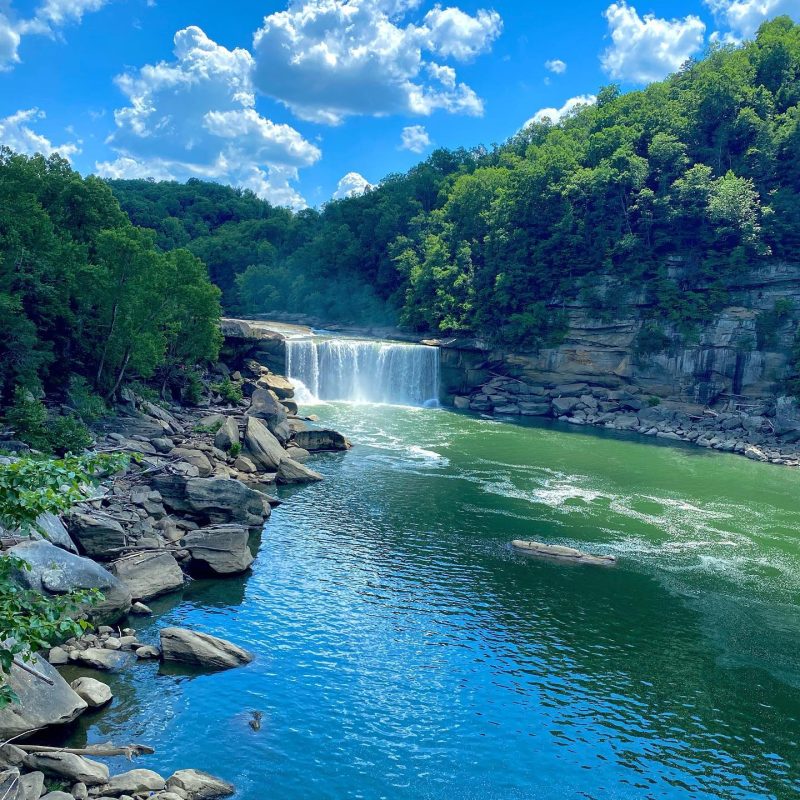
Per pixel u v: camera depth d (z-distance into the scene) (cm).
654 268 9875
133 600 3300
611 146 11250
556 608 3584
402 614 3422
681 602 3725
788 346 8938
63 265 5831
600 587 3866
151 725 2450
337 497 5181
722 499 5797
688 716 2756
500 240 10906
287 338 9456
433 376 9962
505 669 3002
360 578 3803
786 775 2452
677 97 12538
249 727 2494
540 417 9412
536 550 4303
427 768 2375
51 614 1603
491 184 12344
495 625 3372
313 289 14762
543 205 10931
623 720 2706
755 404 8919
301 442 6544
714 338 9238
